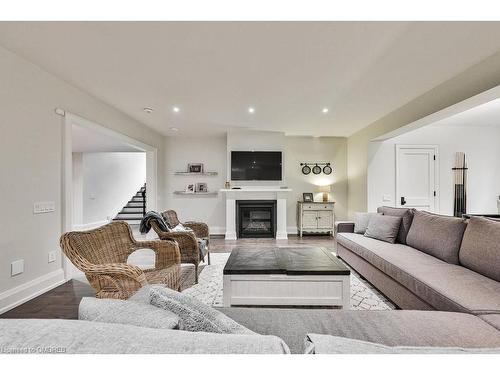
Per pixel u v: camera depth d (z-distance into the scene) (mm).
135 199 9352
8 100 2262
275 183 5695
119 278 1688
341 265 2166
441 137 5102
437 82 2967
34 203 2506
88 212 7230
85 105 3264
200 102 3658
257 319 1234
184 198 6125
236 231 5527
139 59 2432
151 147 5277
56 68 2605
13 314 2150
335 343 552
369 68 2627
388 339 1071
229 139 5625
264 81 2951
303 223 5719
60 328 544
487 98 2412
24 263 2398
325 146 6148
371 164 5008
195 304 813
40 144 2580
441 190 5090
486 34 2033
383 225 3244
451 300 1521
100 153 7715
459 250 2197
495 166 5164
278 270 2037
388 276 2328
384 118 4352
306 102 3668
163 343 515
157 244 2303
